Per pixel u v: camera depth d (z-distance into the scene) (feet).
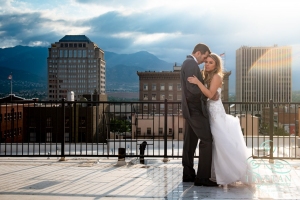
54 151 31.73
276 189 13.64
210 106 14.26
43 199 12.32
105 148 33.01
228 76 305.73
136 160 21.22
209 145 14.08
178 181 14.98
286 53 601.62
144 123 107.65
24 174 16.38
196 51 14.64
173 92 332.60
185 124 15.12
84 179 15.35
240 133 14.48
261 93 609.83
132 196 12.73
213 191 13.41
